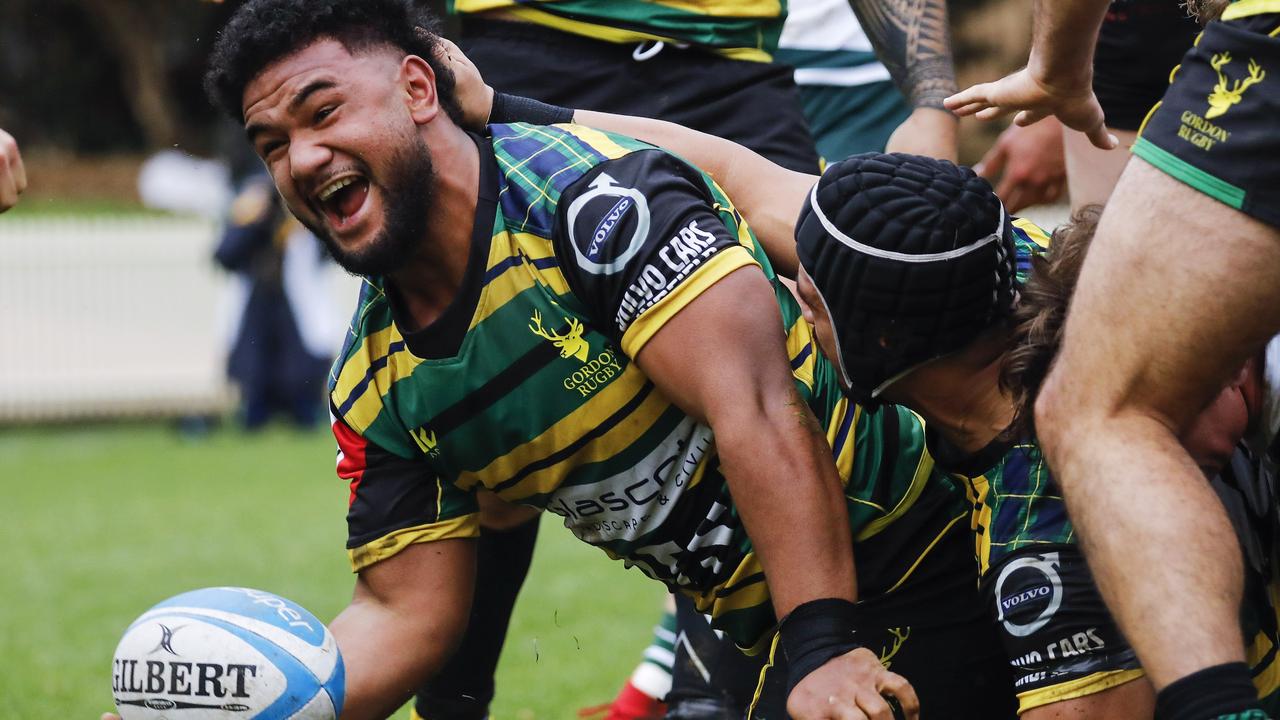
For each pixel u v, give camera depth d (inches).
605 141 278.7
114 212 2534.5
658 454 277.0
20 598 656.4
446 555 293.6
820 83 453.4
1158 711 215.2
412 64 266.4
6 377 1461.6
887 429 287.0
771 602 291.4
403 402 280.1
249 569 705.0
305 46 258.2
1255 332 223.3
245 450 1192.8
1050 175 455.5
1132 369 225.9
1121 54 402.9
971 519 277.3
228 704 251.8
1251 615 267.4
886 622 292.8
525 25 380.2
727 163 303.0
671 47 375.2
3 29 2992.1
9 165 290.4
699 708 347.6
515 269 267.9
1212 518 218.8
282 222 1269.7
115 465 1125.7
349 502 297.1
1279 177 218.2
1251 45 220.4
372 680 285.4
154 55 2913.4
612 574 681.6
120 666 256.1
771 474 258.1
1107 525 221.9
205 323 1498.5
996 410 263.6
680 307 259.6
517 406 272.8
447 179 267.9
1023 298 257.6
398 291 278.2
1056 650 254.7
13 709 468.4
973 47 1440.7
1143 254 225.0
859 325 257.3
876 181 255.6
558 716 455.5
